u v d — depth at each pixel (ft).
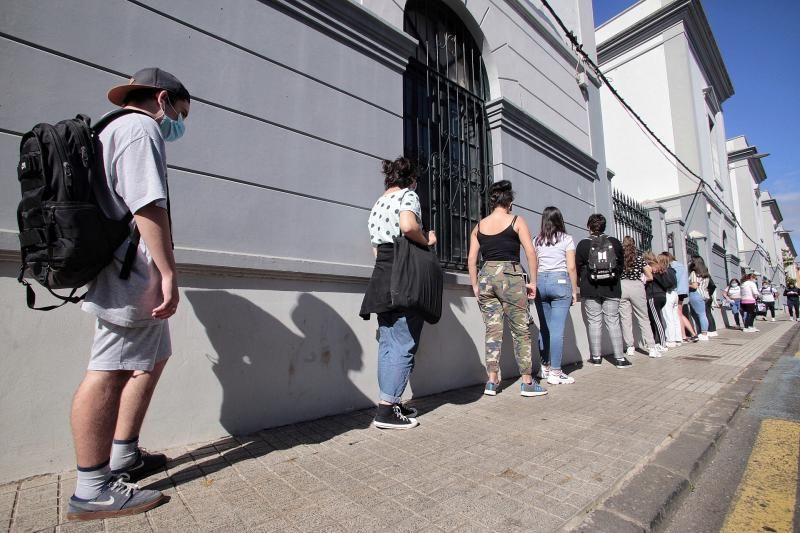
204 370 7.65
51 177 4.43
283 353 8.70
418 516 5.14
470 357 12.82
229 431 7.90
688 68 43.68
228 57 8.44
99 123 5.15
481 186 15.11
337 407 9.48
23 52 6.31
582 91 21.50
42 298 6.23
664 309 23.34
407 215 8.34
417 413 9.70
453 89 14.48
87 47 6.88
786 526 5.45
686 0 42.70
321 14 9.93
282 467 6.59
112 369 5.05
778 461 7.50
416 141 12.87
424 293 8.20
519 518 5.10
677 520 5.62
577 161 19.71
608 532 4.87
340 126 10.21
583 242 16.62
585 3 23.26
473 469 6.53
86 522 4.92
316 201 9.57
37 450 6.11
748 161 79.77
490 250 11.55
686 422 8.95
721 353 19.81
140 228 4.89
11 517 5.00
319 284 9.43
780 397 11.50
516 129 15.90
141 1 7.45
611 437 7.98
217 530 4.80
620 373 14.75
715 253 44.68
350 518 5.09
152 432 7.05
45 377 6.22
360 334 10.03
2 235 5.82
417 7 13.89
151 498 5.27
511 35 16.62
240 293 8.19
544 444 7.63
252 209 8.50
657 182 44.68
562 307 13.12
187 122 7.78
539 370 15.39
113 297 4.92
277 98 9.11
